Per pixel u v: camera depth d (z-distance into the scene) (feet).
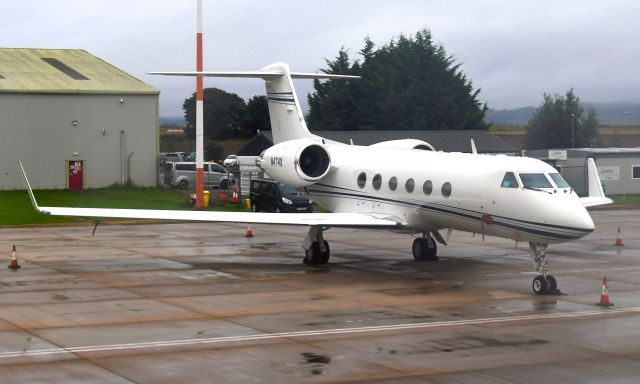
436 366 43.37
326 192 91.71
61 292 65.87
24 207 148.56
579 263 84.84
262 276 75.36
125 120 191.01
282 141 98.12
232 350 46.68
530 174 69.21
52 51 216.33
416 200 79.10
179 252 93.04
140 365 43.32
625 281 73.00
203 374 41.73
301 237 109.81
